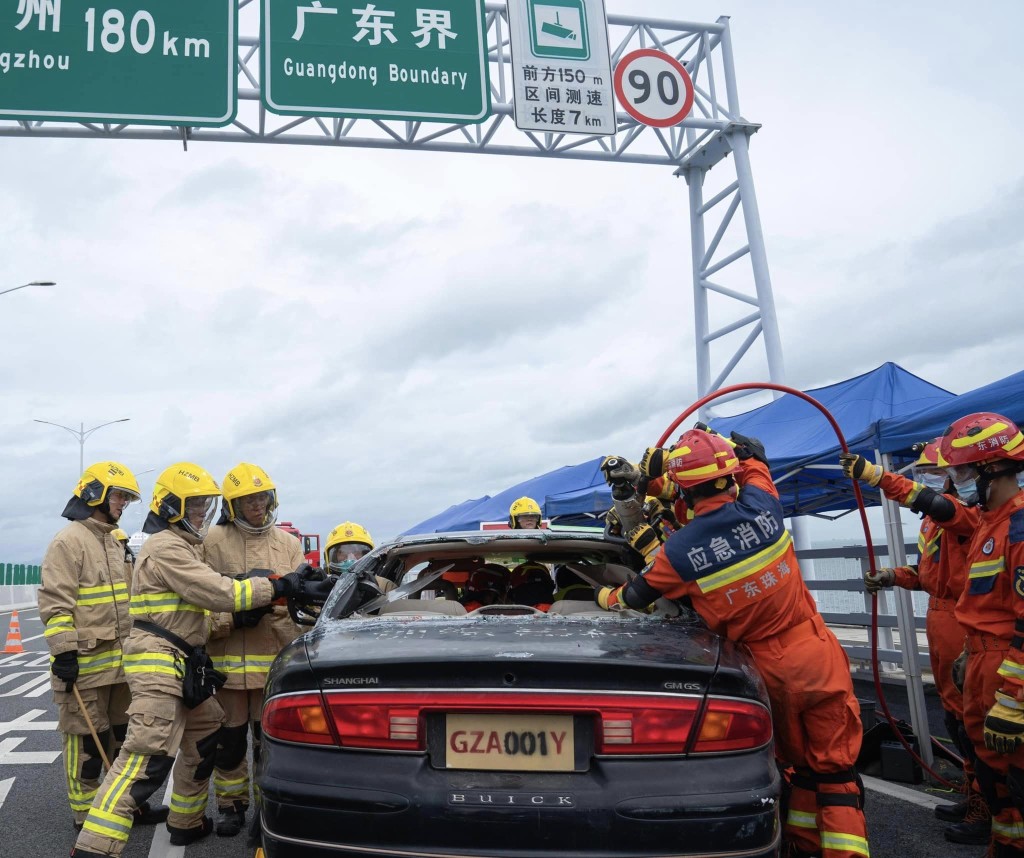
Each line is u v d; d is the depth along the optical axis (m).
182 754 4.31
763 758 2.45
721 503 3.04
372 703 2.44
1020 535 3.13
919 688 5.33
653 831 2.28
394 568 4.17
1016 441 3.31
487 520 14.05
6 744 6.76
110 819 3.52
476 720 2.43
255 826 4.19
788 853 3.22
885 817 4.44
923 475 4.82
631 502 3.79
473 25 9.30
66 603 4.41
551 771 2.38
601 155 10.33
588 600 3.72
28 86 8.34
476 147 9.78
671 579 3.01
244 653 4.41
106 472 4.70
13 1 8.39
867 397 7.05
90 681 4.53
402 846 2.32
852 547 6.78
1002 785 3.54
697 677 2.44
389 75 9.05
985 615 3.46
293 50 8.85
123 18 8.55
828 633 3.14
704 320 13.10
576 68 9.71
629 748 2.37
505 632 2.78
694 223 13.07
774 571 3.02
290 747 2.49
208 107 8.62
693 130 12.62
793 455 6.78
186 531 3.88
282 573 4.59
